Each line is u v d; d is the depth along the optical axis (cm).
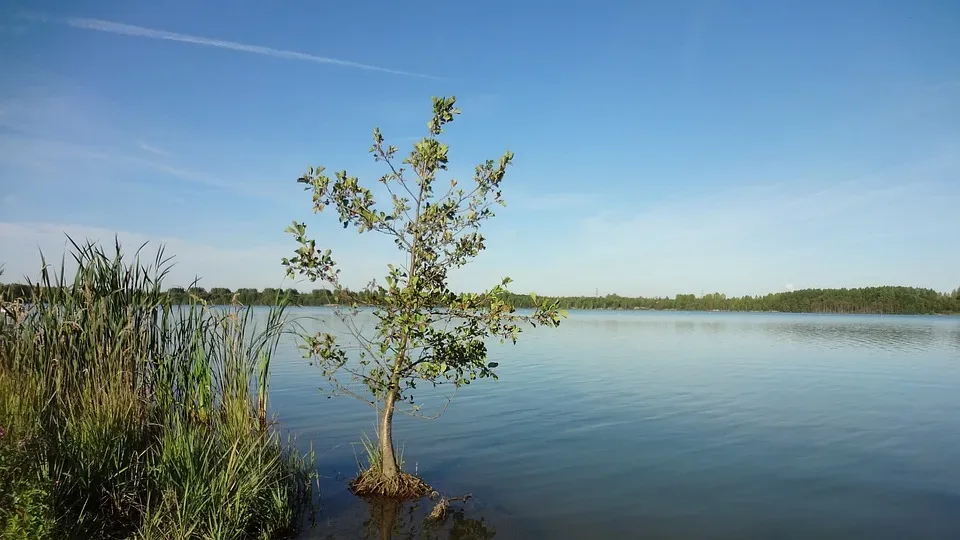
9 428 620
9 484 538
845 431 1373
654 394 1884
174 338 848
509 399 1758
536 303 802
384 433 902
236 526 666
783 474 1038
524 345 4019
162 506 657
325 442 1192
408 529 775
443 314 830
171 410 789
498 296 825
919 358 3234
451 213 867
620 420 1470
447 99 843
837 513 855
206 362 835
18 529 509
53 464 646
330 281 827
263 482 747
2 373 719
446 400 1719
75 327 750
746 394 1906
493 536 760
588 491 938
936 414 1588
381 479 896
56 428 681
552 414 1533
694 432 1347
